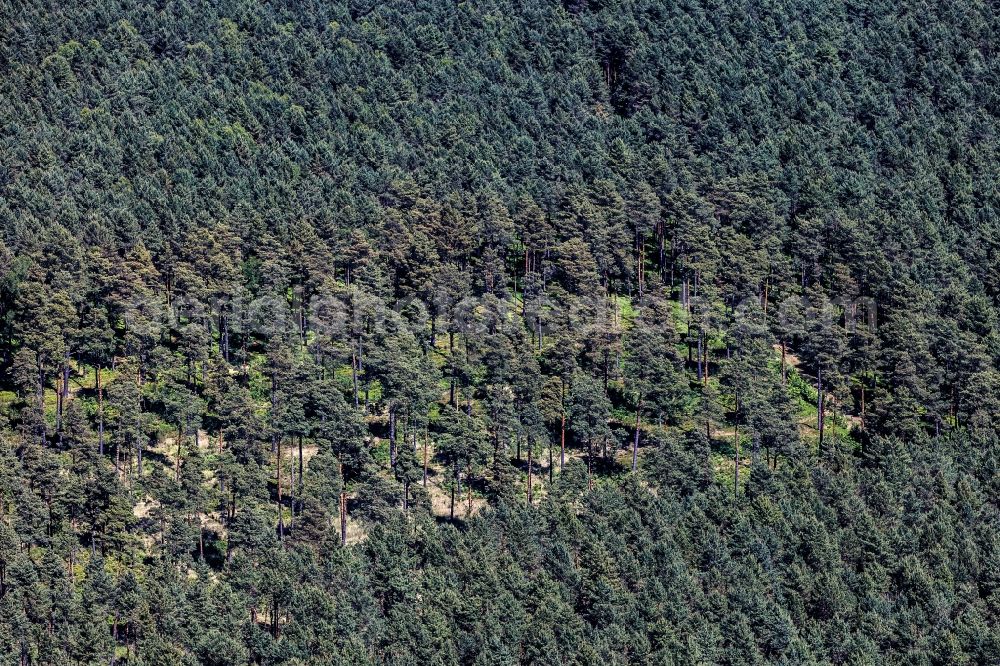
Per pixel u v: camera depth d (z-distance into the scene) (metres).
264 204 161.12
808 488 133.50
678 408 142.00
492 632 110.50
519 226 163.12
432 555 118.69
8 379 138.12
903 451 140.12
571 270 154.12
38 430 128.38
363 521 126.75
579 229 162.62
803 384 154.62
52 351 133.12
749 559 122.06
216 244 148.00
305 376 134.25
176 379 140.12
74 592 111.56
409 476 126.94
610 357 143.88
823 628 118.31
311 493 121.81
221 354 144.25
